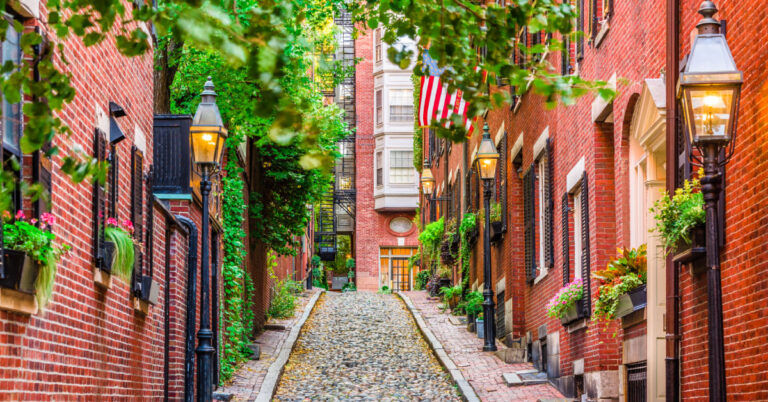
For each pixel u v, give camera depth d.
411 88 58.00
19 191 7.04
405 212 58.56
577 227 15.45
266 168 25.34
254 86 18.89
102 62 9.59
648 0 11.05
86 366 8.88
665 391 10.45
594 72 14.20
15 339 6.84
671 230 8.95
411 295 38.88
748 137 7.80
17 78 4.24
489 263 21.45
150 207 12.00
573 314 14.33
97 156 9.18
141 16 4.21
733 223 8.19
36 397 7.31
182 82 19.73
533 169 18.80
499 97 4.54
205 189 13.55
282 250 26.03
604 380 13.20
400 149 57.69
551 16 4.51
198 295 16.14
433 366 20.50
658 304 11.15
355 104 58.97
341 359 21.77
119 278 10.18
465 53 4.61
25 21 7.30
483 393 16.25
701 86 6.74
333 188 59.16
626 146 12.55
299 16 4.09
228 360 18.38
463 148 29.00
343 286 56.66
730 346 8.34
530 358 19.72
